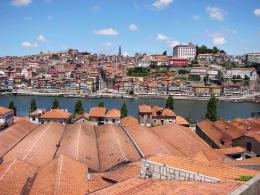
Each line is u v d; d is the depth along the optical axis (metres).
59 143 84.56
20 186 46.28
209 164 34.22
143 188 28.80
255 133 82.75
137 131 96.56
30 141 82.12
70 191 42.50
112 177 48.31
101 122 143.25
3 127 109.50
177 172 32.72
